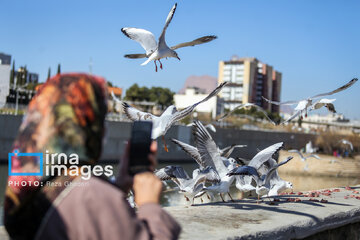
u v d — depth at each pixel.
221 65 150.62
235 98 146.62
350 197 7.45
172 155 48.78
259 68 154.75
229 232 4.23
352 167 43.91
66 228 1.61
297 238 4.86
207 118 70.75
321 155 49.91
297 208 5.89
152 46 7.95
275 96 162.88
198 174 6.86
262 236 4.38
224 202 6.63
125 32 8.02
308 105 8.77
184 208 5.70
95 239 1.61
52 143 1.68
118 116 46.97
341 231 5.82
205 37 7.81
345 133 55.81
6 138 35.69
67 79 1.76
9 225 1.71
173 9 6.77
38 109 1.73
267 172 7.81
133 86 89.25
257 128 73.19
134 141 1.93
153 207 1.84
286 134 61.09
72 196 1.65
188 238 3.93
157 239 1.72
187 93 104.00
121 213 1.67
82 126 1.70
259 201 6.71
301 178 41.47
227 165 7.68
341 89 7.98
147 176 1.90
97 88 1.79
